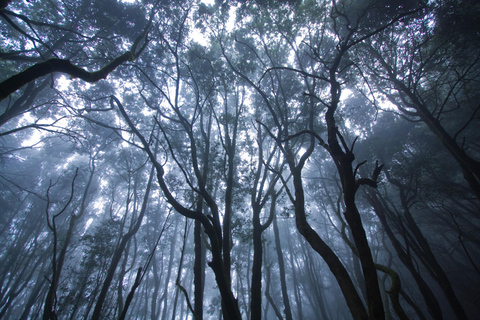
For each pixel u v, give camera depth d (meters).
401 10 14.39
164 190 4.00
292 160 5.71
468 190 16.19
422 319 10.53
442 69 17.31
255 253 8.23
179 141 17.05
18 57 13.40
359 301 2.58
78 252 30.81
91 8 15.41
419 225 24.89
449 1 14.90
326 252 3.21
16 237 27.89
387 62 18.61
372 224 25.86
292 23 12.88
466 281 20.22
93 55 17.81
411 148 25.00
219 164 13.18
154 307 22.64
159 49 14.40
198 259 9.12
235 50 16.69
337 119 17.33
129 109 20.06
